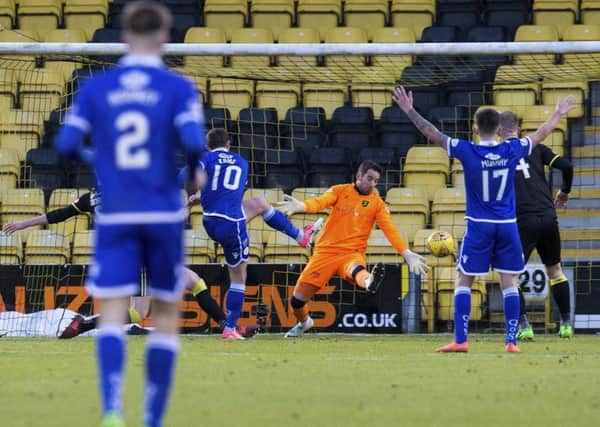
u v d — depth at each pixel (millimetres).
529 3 66312
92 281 15781
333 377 24297
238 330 39781
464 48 43562
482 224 31109
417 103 60531
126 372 25234
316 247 39531
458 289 31922
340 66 60219
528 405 19781
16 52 45094
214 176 37406
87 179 56688
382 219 38531
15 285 44219
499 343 37094
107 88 16125
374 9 66312
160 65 16438
